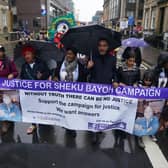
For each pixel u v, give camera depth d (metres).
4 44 23.41
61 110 4.24
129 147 4.15
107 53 4.20
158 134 4.68
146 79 4.32
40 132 4.57
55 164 3.58
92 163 3.63
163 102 4.07
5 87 4.29
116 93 4.01
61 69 4.27
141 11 65.62
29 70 4.34
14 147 4.01
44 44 5.88
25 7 41.19
